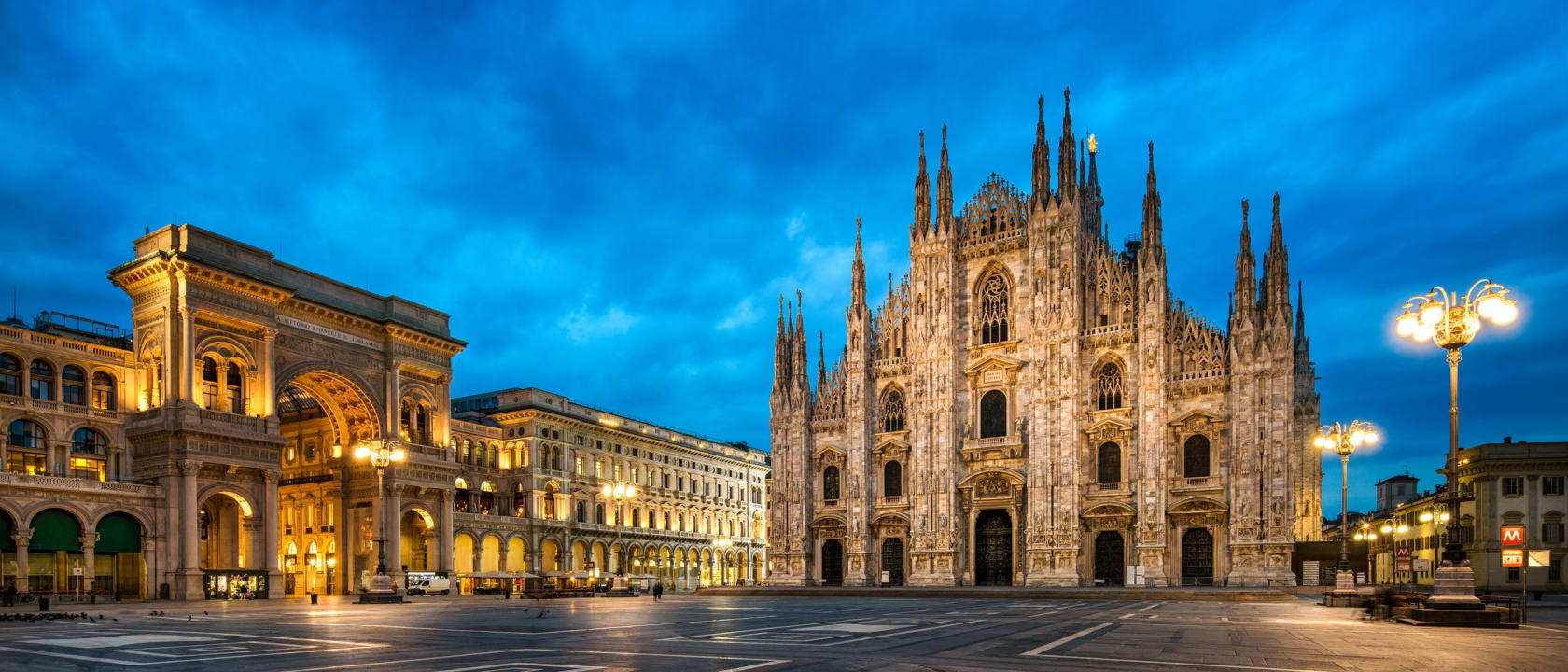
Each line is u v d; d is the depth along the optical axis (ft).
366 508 298.56
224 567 267.39
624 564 401.49
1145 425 268.62
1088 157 330.13
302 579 315.17
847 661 71.05
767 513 510.99
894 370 308.40
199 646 86.58
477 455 360.28
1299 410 278.05
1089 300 286.87
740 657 73.77
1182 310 274.77
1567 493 305.12
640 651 78.84
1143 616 134.62
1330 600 164.66
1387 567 472.85
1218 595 218.59
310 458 325.01
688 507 445.37
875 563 301.22
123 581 242.78
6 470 225.97
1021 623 116.47
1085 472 276.82
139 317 256.52
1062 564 272.72
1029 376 286.87
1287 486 250.57
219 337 257.14
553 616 138.10
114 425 248.32
